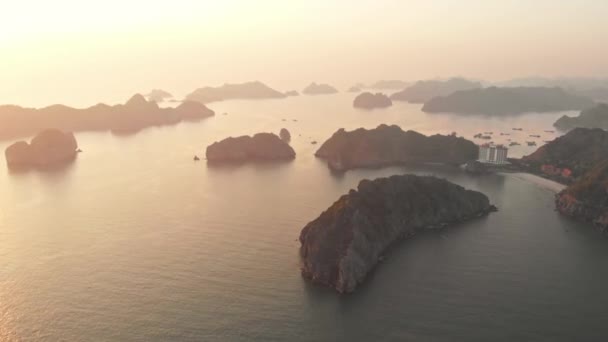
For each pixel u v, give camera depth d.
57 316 126.25
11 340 116.75
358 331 119.56
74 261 158.38
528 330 119.56
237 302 131.75
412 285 141.75
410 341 115.69
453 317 125.12
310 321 123.62
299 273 148.38
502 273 149.38
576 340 115.88
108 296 135.38
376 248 159.75
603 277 146.62
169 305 130.50
